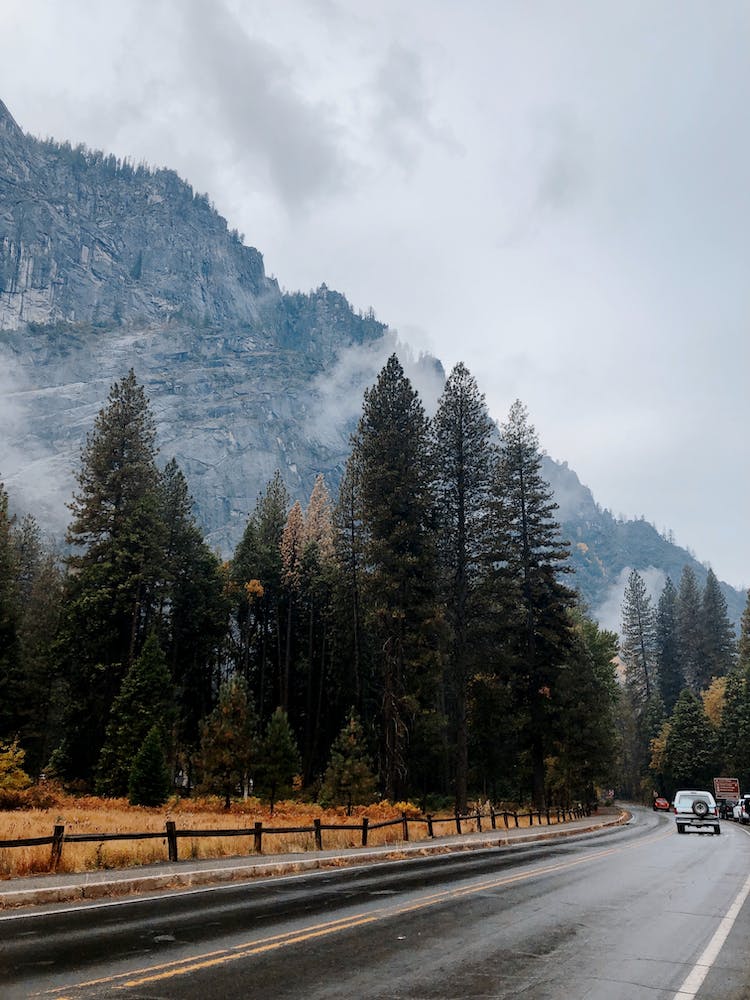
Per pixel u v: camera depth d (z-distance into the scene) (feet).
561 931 27.71
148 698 130.00
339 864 51.93
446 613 129.29
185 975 20.11
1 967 20.68
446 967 21.75
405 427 132.16
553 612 135.74
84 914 30.17
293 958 22.57
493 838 75.87
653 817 186.60
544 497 142.61
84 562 148.56
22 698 143.13
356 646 174.60
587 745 166.71
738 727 241.55
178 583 182.91
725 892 39.52
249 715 124.47
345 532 181.68
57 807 102.01
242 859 48.57
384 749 154.92
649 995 19.07
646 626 372.58
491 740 165.58
